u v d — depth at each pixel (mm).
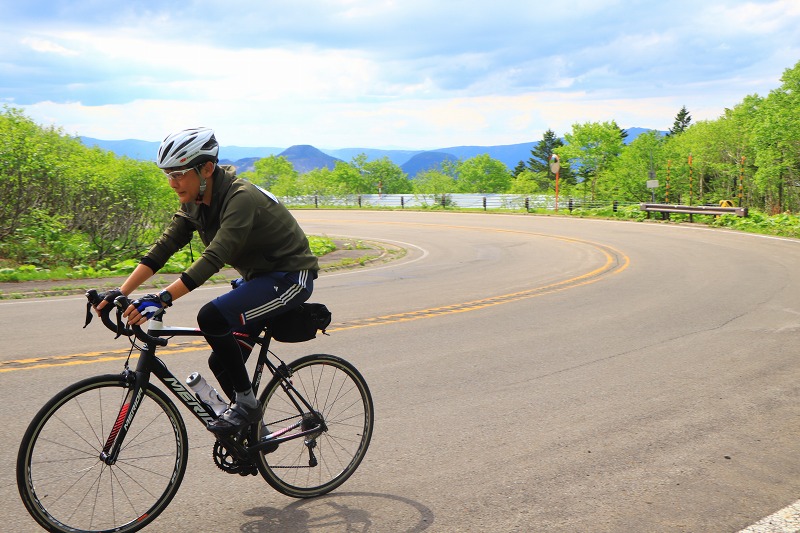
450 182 78938
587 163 84812
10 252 15336
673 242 21766
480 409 5246
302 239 3527
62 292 11172
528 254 19781
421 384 5934
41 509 2992
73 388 3027
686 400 5453
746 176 73125
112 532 3090
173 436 4262
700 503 3590
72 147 18125
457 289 12336
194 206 3342
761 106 60344
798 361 6656
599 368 6500
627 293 11516
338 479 3752
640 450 4371
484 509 3520
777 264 15359
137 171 16812
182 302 10297
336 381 3871
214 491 3689
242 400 3352
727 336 7871
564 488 3787
